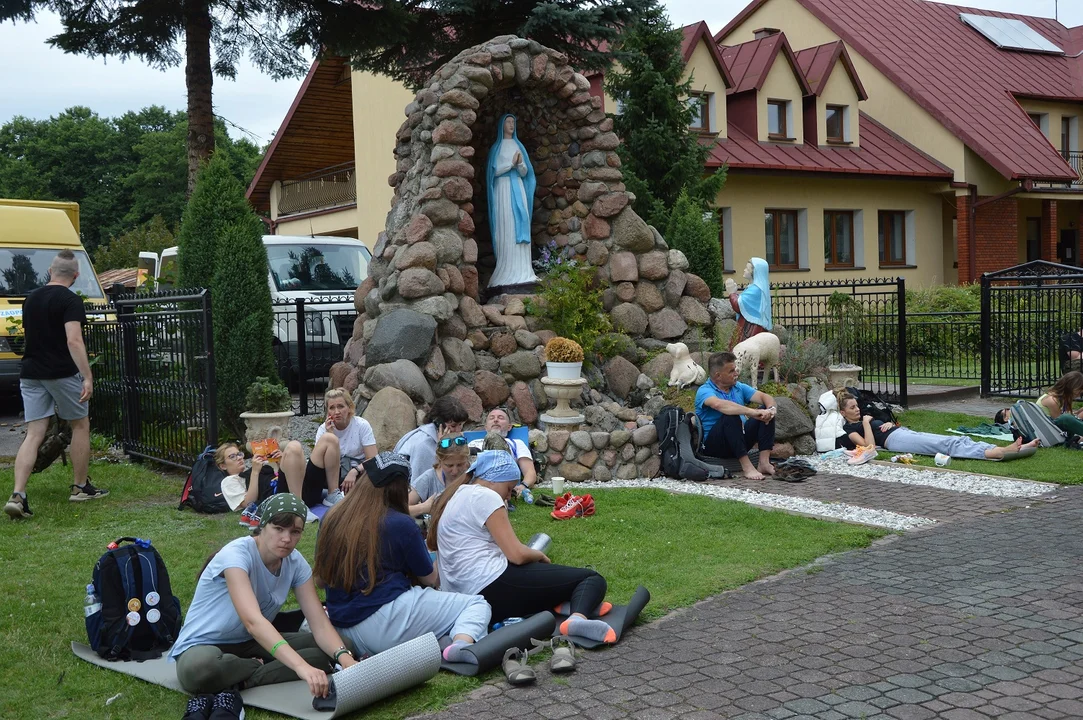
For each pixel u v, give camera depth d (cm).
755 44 2456
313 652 459
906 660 457
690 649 480
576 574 505
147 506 813
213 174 1152
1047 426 1023
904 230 2609
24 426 1250
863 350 1480
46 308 782
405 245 1006
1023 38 3058
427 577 504
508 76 1075
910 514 762
